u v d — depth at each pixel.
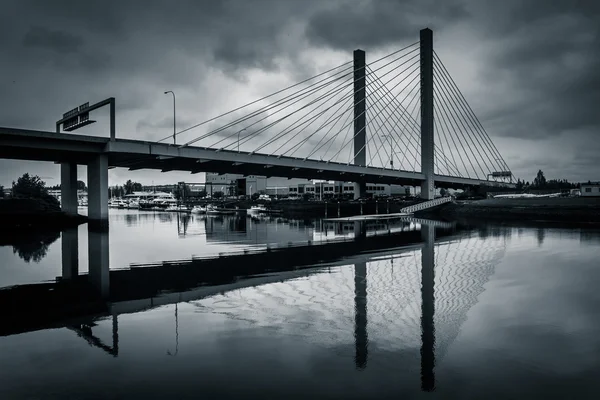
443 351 11.91
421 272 24.31
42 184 120.75
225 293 18.95
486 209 94.88
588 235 47.19
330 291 19.39
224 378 10.17
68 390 9.59
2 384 9.87
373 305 16.91
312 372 10.50
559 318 15.09
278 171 91.56
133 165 73.44
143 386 9.77
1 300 17.73
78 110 59.78
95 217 57.47
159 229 57.81
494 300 17.72
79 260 28.84
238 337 13.04
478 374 10.42
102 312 15.86
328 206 108.75
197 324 14.38
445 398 9.25
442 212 102.19
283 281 21.70
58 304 17.05
